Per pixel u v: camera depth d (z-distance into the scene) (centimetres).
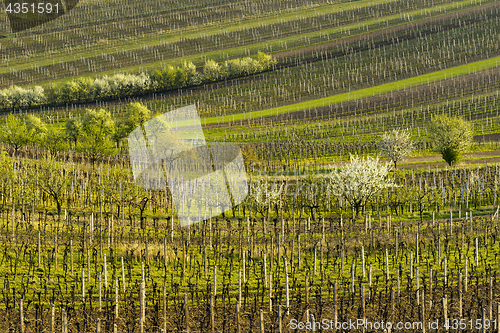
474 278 5506
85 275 5275
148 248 5997
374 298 4934
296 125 18012
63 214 7725
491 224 7269
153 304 4669
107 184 7956
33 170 8319
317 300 4872
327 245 6272
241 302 4822
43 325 4159
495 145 14200
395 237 6297
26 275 5153
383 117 18300
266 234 7038
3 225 6519
